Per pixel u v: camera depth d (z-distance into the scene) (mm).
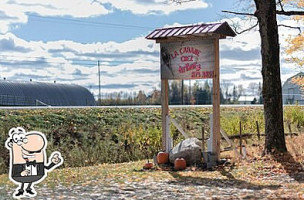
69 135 20219
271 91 15352
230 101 72875
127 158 19375
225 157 15305
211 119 14500
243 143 18391
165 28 15297
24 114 21812
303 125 24656
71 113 23188
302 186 10742
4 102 47125
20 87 51594
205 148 17031
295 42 18906
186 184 11320
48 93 54125
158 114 26406
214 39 14203
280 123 15359
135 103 72125
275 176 12312
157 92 72625
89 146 19484
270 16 15305
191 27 14680
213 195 9883
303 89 25766
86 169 14555
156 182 11641
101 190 10586
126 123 22766
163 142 15523
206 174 12820
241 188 10680
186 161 14359
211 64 14289
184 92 78750
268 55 15352
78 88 60406
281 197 9484
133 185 11219
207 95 77688
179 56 14953
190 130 23781
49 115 22141
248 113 29109
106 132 21328
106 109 25984
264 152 15414
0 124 19484
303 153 15375
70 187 11000
